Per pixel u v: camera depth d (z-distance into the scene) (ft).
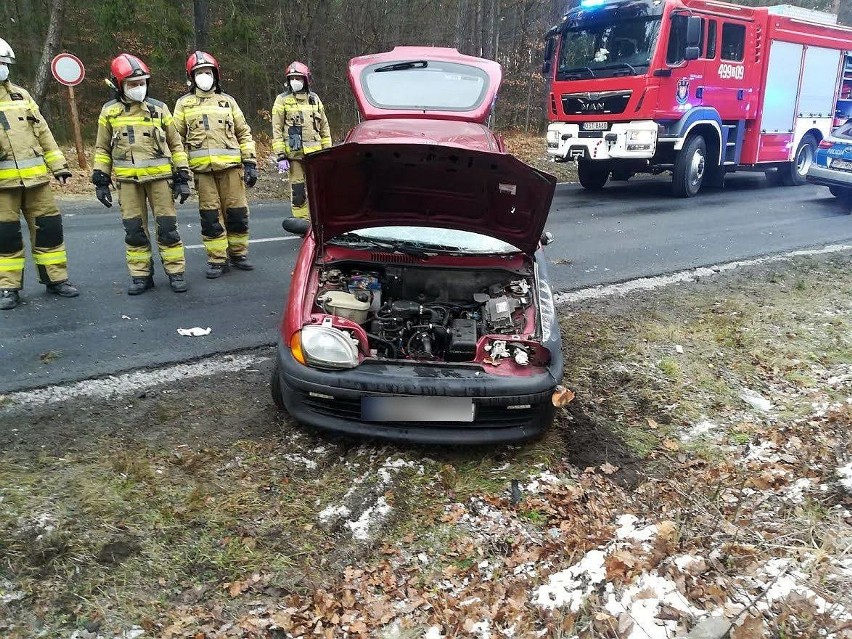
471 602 8.59
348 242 14.11
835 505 10.34
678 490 10.94
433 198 13.60
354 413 11.39
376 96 18.67
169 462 11.18
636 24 36.94
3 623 7.91
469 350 11.75
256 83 58.18
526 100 72.74
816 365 16.37
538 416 11.75
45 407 12.78
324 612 8.38
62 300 18.69
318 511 10.29
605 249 27.78
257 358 15.61
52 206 18.28
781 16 42.22
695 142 40.57
